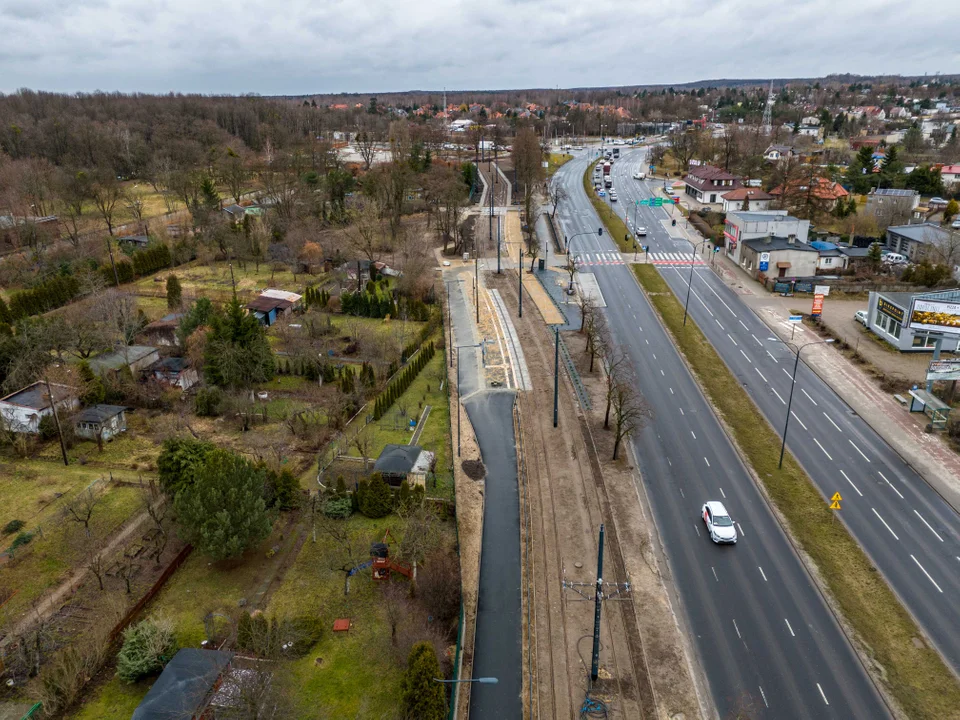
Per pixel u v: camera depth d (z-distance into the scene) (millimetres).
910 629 47438
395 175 157500
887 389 80812
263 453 66062
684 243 146375
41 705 39969
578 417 76000
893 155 196000
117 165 198750
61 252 123375
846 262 124375
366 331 94500
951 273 113125
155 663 42531
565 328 101750
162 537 53844
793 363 88500
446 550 54375
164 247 128625
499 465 68000
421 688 39344
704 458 67938
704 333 98500
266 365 80500
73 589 49062
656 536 57156
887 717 41062
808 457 67875
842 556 54438
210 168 194750
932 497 61656
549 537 57312
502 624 48688
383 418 75625
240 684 37969
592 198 186875
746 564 53875
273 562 52688
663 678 43906
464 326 103188
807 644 46375
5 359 76438
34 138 199125
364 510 57938
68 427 68312
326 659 43969
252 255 131250
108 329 86812
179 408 73250
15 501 58562
